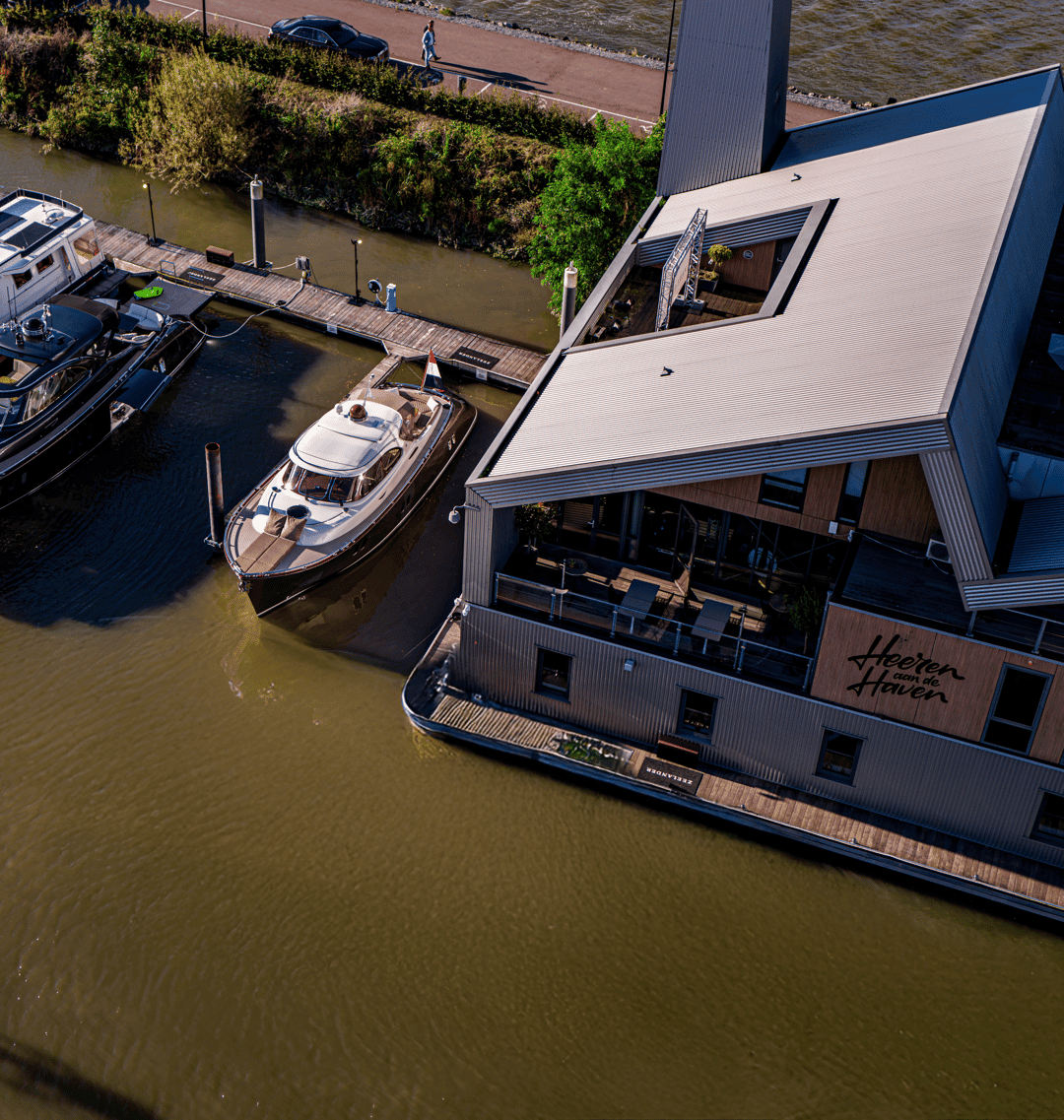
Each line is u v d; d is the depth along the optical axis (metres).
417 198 49.03
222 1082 22.12
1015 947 24.88
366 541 33.00
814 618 25.47
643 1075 22.58
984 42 64.81
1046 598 21.89
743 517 26.55
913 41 64.75
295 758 28.19
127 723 28.81
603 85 56.03
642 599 26.58
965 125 34.66
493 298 45.34
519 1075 22.47
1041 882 25.12
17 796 26.95
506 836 26.64
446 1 67.69
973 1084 22.70
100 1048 22.55
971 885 25.12
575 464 24.89
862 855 25.80
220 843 26.22
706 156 36.06
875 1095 22.45
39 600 31.83
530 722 28.55
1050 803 24.61
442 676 29.58
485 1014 23.41
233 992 23.52
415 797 27.41
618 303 33.56
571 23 65.75
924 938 25.00
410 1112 21.84
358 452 33.22
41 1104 21.70
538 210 47.69
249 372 40.38
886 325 25.97
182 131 50.53
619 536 28.20
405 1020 23.23
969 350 24.06
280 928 24.66
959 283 26.66
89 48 55.28
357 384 40.19
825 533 24.97
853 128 37.16
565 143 43.94
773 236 33.25
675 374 26.95
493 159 48.72
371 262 47.31
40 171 52.44
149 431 37.69
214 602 32.25
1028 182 30.59
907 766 25.31
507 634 27.50
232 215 50.00
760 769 27.12
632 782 27.14
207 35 54.34
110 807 26.88
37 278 39.31
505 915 25.14
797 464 23.19
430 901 25.33
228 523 32.56
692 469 23.97
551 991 23.84
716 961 24.50
